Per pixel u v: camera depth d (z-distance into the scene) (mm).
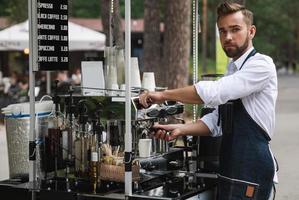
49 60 3793
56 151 3742
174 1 13992
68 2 3938
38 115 3852
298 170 8484
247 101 3279
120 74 3895
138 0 24500
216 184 3686
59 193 3428
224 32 3328
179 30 14086
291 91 28156
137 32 22500
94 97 3555
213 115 3604
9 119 3990
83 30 15422
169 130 3543
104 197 3297
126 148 3225
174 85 14086
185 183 3676
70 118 3721
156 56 15602
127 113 3197
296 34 51781
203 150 3957
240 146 3270
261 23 39250
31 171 3654
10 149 3998
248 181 3252
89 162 3578
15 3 18484
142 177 3580
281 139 11625
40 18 3729
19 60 21734
